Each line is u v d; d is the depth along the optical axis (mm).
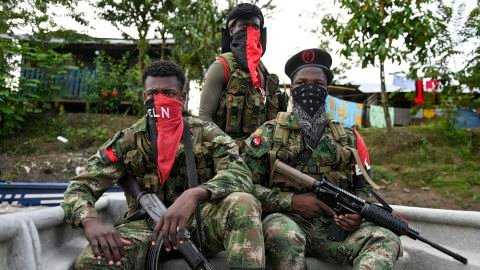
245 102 3293
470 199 8117
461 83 10078
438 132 10070
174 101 2527
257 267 2189
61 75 14578
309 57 3006
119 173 2557
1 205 5898
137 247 2439
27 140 13156
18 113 13242
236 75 3281
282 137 2883
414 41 8938
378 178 9023
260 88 3359
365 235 2574
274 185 2863
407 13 8477
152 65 2611
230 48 3498
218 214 2367
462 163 9219
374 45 8648
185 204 2211
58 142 12992
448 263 2705
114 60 17031
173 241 2164
